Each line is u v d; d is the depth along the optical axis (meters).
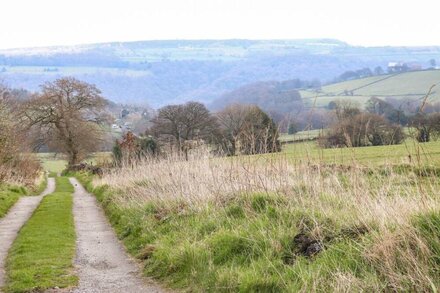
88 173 53.56
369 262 6.91
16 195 29.64
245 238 8.91
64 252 11.90
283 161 12.16
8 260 11.59
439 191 7.63
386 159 10.24
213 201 12.23
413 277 6.16
